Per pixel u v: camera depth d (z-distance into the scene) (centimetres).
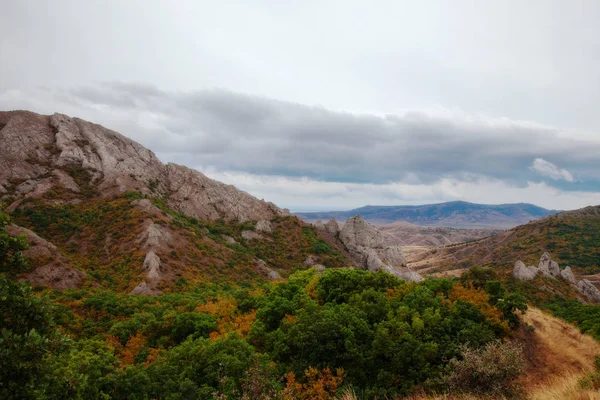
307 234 11938
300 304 3738
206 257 8650
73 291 5803
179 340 3934
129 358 3622
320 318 2856
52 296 5481
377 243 12300
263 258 10594
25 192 9419
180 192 12812
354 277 4091
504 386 1591
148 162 13225
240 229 12062
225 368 2389
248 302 4509
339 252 11406
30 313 1137
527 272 9012
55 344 1155
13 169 9950
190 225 10206
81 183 10419
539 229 17600
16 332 1120
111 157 11694
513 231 19688
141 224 8569
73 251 7875
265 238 11781
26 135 11131
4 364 988
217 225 11950
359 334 2742
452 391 1688
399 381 2355
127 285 6738
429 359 2458
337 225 12888
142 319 4575
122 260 7506
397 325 2791
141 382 2322
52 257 6538
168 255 7925
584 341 3606
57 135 11575
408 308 3148
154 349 3672
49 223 8438
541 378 2738
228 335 3120
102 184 10631
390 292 3772
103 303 5241
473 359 1681
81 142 11875
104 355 2730
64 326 4409
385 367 2512
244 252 10119
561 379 1889
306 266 10450
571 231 16300
